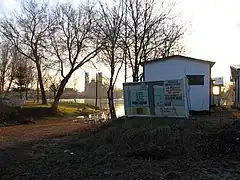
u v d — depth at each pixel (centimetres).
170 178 822
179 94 1480
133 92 1590
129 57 2434
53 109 3472
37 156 1180
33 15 3675
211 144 1069
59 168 978
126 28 2420
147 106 1550
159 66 2125
